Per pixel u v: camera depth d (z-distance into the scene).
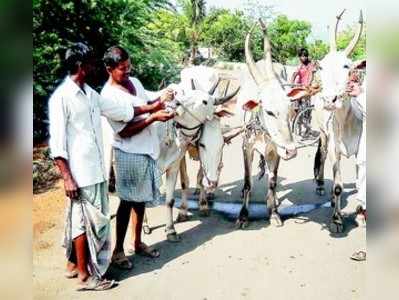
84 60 3.76
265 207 6.03
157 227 5.40
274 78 4.88
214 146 4.84
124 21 9.37
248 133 5.21
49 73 8.03
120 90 4.22
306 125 9.30
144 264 4.51
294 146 4.70
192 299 3.87
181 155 4.91
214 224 5.49
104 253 4.05
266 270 4.37
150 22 11.22
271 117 4.72
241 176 7.46
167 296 3.92
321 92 4.78
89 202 3.87
